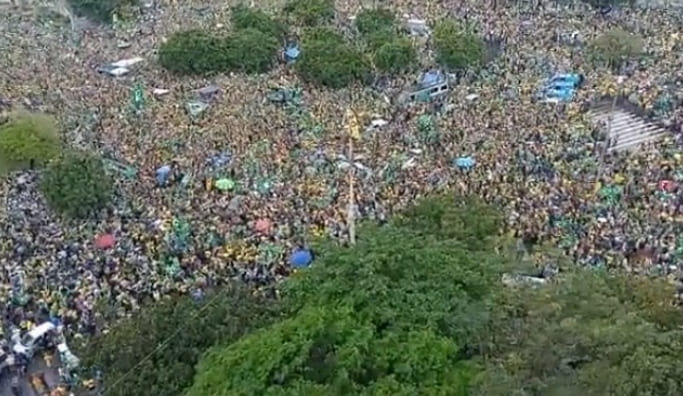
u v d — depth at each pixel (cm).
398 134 8806
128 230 7088
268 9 13325
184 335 5025
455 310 4169
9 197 7925
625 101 9806
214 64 11056
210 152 8469
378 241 4500
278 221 7025
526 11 12950
